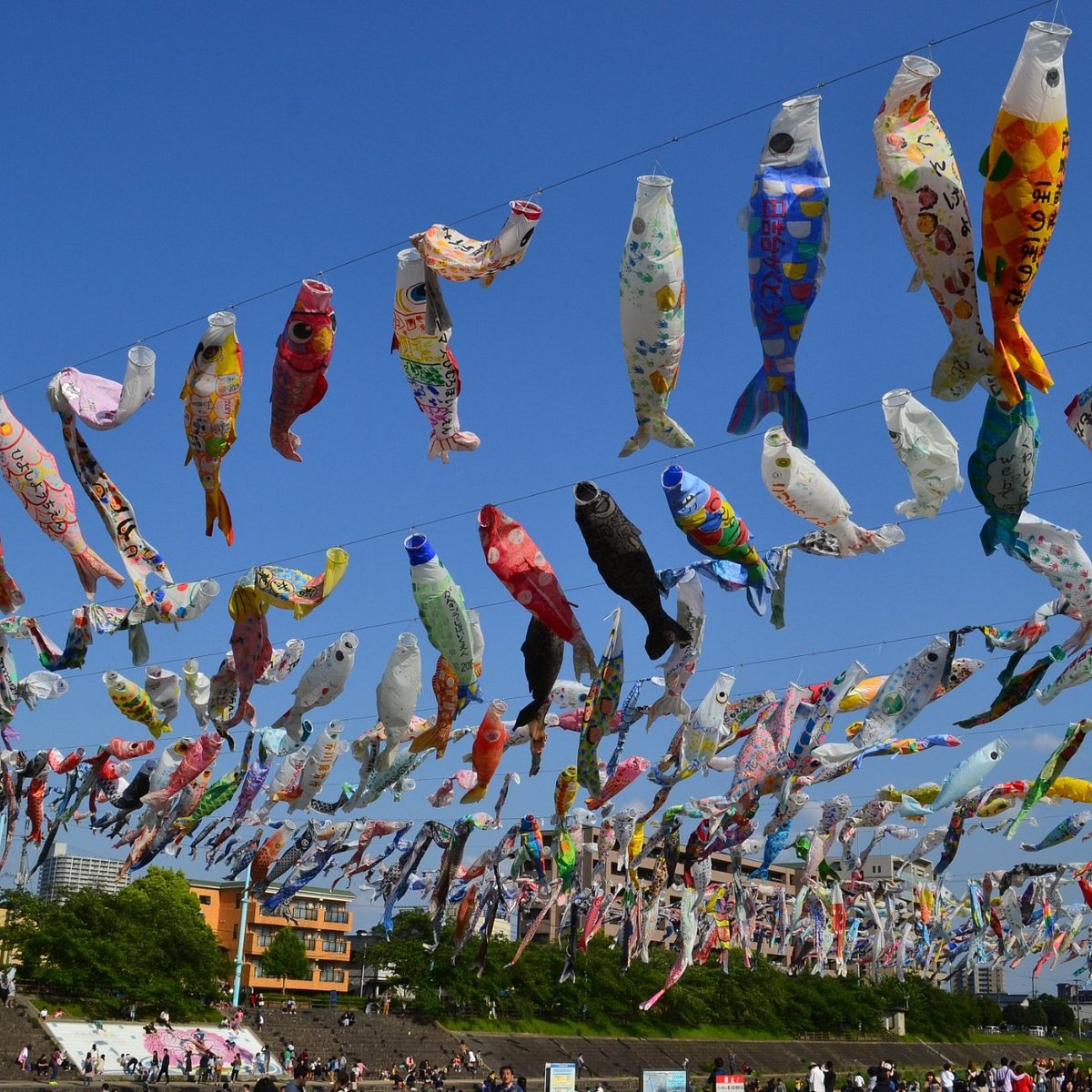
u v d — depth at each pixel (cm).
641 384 1194
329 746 2030
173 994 5662
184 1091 4444
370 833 2514
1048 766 1780
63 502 1498
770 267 1068
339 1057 5394
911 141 1021
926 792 2303
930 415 1245
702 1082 5184
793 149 1066
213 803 2164
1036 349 1027
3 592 1673
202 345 1305
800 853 2448
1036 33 941
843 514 1391
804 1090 3350
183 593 1630
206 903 8700
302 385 1310
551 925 6594
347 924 9250
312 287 1260
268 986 8631
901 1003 6931
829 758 1858
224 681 1778
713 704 1839
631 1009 6256
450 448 1366
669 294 1135
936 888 3241
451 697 1695
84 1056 4900
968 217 1014
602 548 1345
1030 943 3228
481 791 1933
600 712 1622
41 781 2311
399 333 1267
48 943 5572
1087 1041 10081
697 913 3034
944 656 1686
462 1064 5606
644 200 1116
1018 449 1163
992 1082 3228
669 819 2392
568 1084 2397
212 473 1380
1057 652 1509
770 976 6531
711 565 1489
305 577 1587
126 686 1920
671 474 1362
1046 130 952
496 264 1163
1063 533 1398
